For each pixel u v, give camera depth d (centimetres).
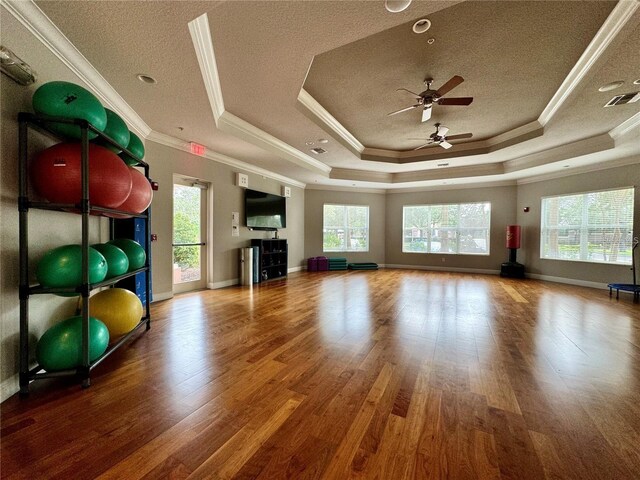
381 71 315
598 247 570
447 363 239
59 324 201
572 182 605
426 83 338
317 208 845
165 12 190
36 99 182
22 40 188
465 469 130
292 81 304
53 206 185
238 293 511
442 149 613
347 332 313
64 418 163
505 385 204
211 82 300
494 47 271
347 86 350
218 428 157
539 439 149
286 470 129
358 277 706
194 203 520
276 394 191
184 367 228
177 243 491
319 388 199
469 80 330
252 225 622
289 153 563
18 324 190
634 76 284
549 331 320
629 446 144
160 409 173
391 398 187
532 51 276
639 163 508
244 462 133
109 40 218
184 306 416
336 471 128
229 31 225
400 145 600
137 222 366
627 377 216
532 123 459
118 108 316
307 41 236
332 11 201
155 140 421
